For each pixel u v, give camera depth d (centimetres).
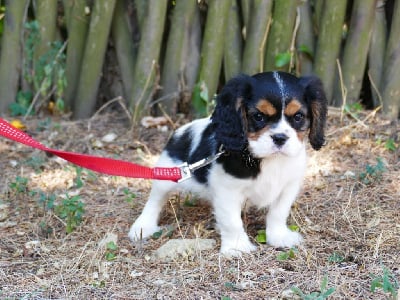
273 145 365
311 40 614
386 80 600
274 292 355
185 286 364
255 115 373
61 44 639
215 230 437
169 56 611
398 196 476
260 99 371
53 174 537
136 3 609
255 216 465
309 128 395
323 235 429
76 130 608
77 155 370
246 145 378
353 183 500
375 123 591
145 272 384
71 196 493
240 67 617
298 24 606
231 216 404
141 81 607
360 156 545
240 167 388
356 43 593
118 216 466
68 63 634
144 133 599
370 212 453
